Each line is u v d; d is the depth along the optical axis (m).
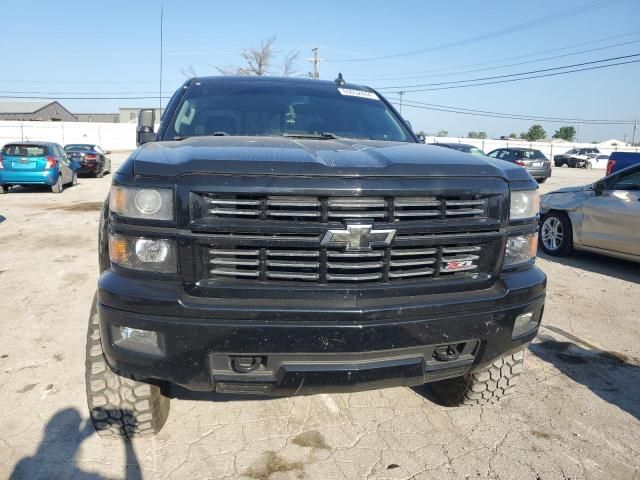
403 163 2.23
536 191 2.55
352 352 2.11
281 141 2.71
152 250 2.08
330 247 2.09
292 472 2.53
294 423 2.95
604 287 5.95
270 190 2.02
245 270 2.11
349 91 4.12
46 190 15.92
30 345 3.91
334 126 3.61
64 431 2.79
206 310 2.03
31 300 4.98
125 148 52.50
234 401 3.16
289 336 2.05
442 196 2.21
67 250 7.28
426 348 2.25
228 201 2.04
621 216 6.47
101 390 2.53
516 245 2.45
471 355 2.39
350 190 2.06
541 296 2.52
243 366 2.14
